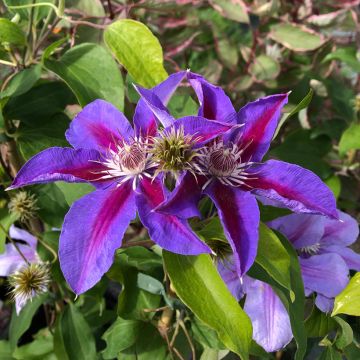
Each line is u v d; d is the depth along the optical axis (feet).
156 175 0.72
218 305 0.75
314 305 0.99
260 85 1.64
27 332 1.66
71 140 0.84
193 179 0.74
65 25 1.32
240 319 0.75
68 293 1.25
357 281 0.88
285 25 1.59
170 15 1.57
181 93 1.24
